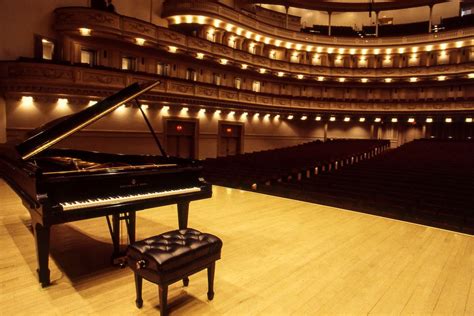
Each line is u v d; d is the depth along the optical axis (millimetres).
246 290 2754
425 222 5035
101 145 11047
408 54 19938
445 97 18812
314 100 18469
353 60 20828
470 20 20469
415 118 18750
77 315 2326
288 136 19250
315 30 22844
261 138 17641
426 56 19578
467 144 14164
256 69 16891
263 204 6188
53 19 10727
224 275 3027
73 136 10328
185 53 13758
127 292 2662
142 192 3113
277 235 4262
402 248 3889
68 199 2656
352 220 5145
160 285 2176
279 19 21891
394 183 6922
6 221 4520
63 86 9492
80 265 3133
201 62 15062
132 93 3463
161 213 5219
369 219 5227
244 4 19172
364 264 3369
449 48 18641
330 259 3482
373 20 23844
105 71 10180
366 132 20750
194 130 14109
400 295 2730
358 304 2574
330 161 10445
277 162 10078
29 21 10156
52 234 4012
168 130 13258
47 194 2531
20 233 4020
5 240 3770
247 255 3531
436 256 3645
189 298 2596
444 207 5391
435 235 4441
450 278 3076
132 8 13398
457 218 5066
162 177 3281
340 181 7535
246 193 7359
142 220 4781
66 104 10180
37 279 2840
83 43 11414
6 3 9656
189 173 3521
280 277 3014
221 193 7320
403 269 3266
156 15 14422
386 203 5922
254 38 18016
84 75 9734
